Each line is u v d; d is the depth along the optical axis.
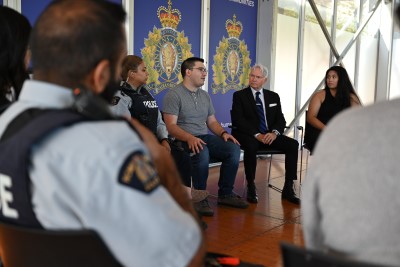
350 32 8.58
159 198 0.85
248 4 6.36
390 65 9.59
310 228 0.91
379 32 9.54
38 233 0.87
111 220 0.81
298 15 7.17
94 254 0.86
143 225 0.82
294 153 4.26
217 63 5.92
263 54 6.63
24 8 3.95
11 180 0.85
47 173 0.82
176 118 4.02
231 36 6.11
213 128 4.26
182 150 3.64
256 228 3.42
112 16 0.93
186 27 5.45
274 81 6.82
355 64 8.84
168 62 5.28
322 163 0.87
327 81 4.71
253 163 4.21
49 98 0.92
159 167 1.04
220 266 1.24
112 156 0.81
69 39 0.89
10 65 1.44
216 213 3.81
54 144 0.83
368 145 0.81
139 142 0.88
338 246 0.83
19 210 0.88
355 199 0.81
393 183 0.78
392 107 0.83
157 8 5.05
